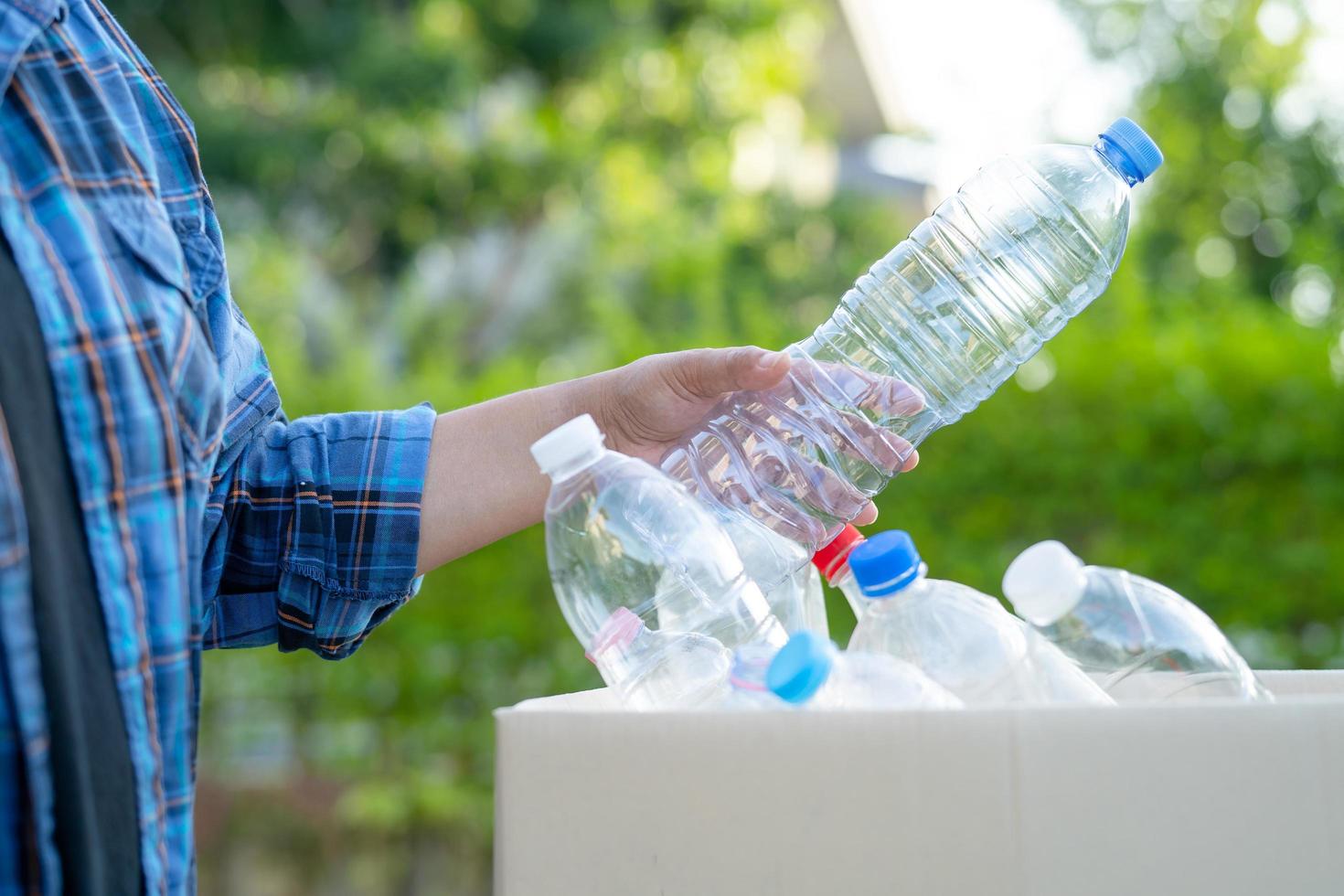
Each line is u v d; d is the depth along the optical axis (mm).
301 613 1154
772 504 1217
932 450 3230
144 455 859
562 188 8320
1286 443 3072
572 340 6371
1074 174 1432
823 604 1226
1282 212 8875
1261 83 9039
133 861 827
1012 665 913
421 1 8633
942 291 1450
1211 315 3613
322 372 4809
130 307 880
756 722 767
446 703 3404
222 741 3514
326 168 7988
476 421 1224
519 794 787
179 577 877
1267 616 3035
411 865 3459
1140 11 9648
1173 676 974
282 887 3473
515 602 3371
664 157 10234
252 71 8312
